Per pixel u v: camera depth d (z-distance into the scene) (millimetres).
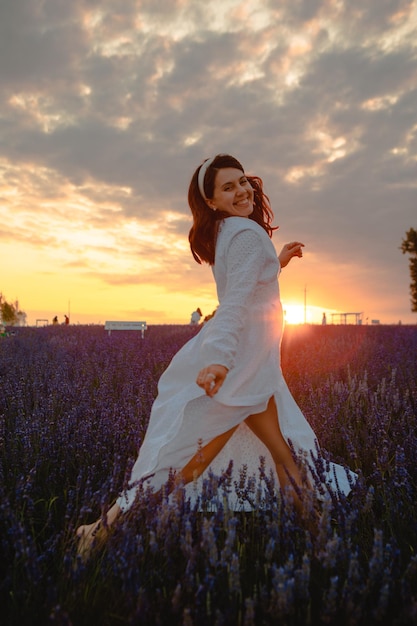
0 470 2359
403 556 1771
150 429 2170
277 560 1705
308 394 4242
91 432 2982
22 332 14062
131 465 1968
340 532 1771
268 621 1438
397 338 9078
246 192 2258
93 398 3896
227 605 1467
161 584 1622
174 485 1905
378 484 2273
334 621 1442
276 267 2156
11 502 2129
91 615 1496
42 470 2559
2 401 3814
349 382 4504
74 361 6391
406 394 3838
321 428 3213
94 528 1881
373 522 2010
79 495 2324
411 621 1354
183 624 1299
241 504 2113
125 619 1470
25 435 2830
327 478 2344
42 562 1709
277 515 1804
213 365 1824
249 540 1827
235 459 2371
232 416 2035
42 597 1564
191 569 1508
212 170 2254
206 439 2031
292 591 1395
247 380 2041
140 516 1796
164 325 19125
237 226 2109
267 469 2367
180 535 1642
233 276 2012
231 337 1872
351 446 2637
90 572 1646
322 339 9234
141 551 1572
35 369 5457
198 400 2023
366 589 1412
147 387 4516
